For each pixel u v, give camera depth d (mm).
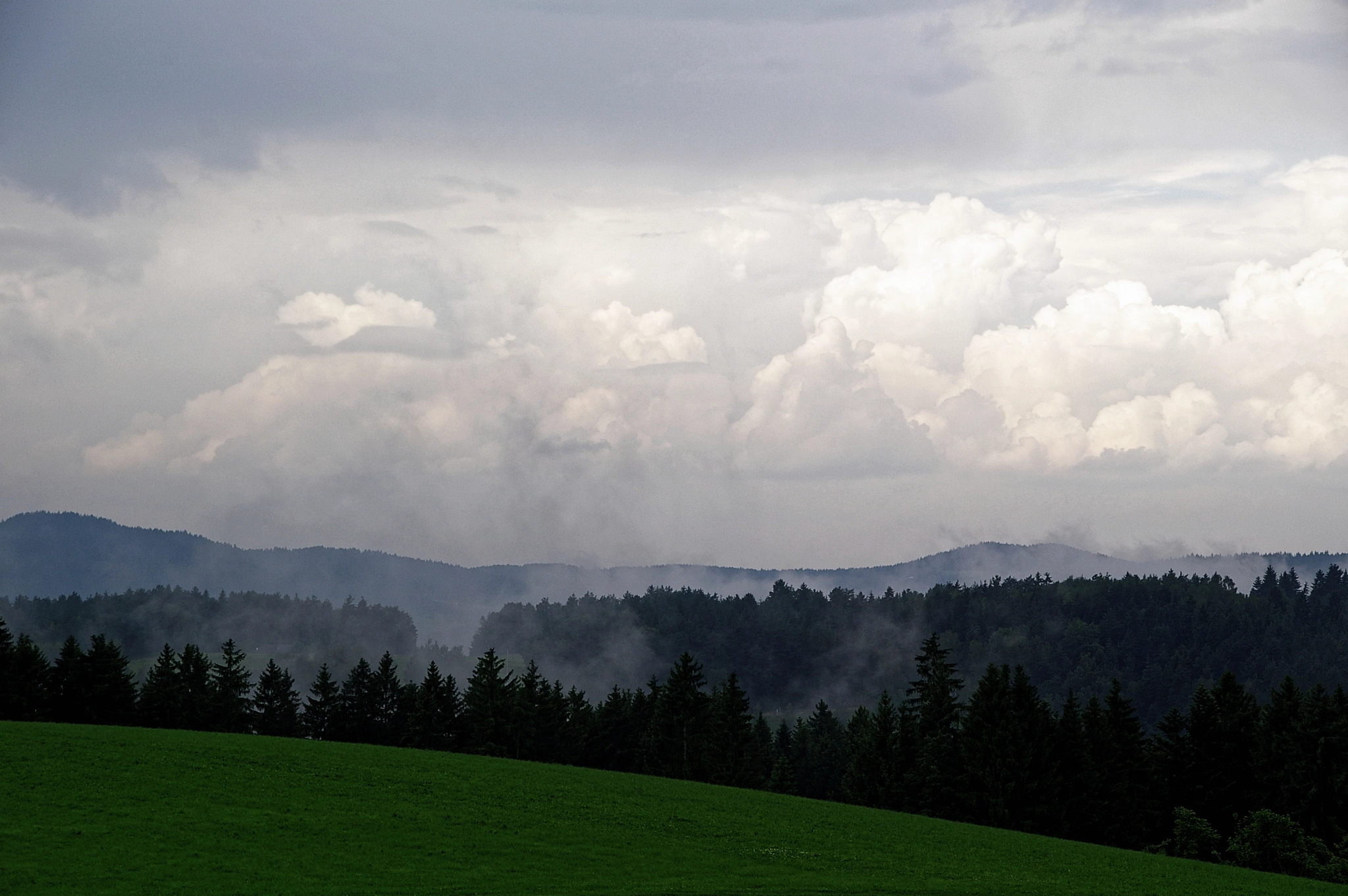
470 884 46062
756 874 51406
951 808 99875
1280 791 96188
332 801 59000
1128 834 96000
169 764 64375
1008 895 49875
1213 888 56250
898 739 114500
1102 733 99812
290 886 43969
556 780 74062
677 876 49688
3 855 45062
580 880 47719
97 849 46750
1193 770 100312
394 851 50469
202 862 46094
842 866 54750
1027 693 101125
